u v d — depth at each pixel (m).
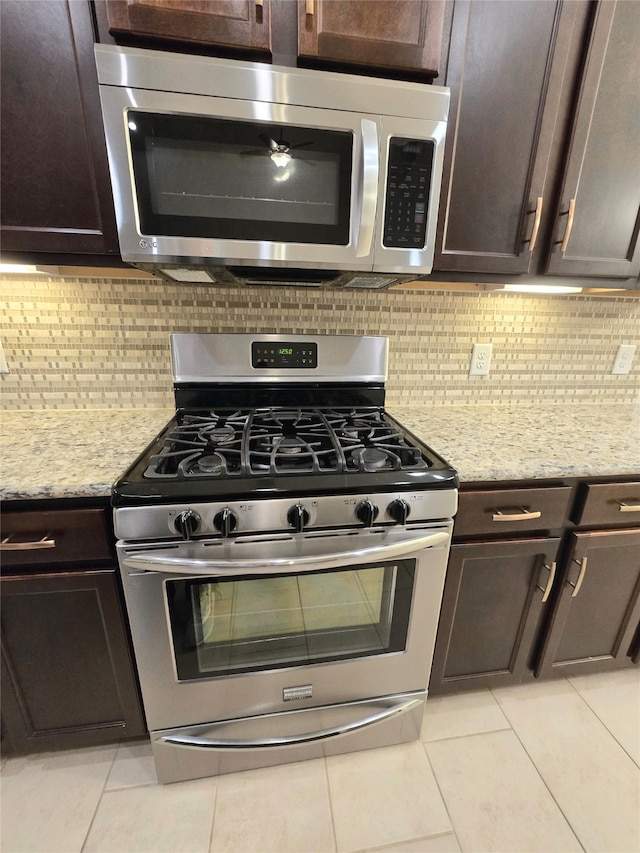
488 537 1.10
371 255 0.95
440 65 0.90
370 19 0.83
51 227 0.89
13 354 1.25
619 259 1.15
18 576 0.91
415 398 1.51
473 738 1.24
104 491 0.86
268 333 1.34
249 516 0.87
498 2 0.89
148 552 0.87
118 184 0.83
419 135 0.88
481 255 1.07
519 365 1.54
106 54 0.74
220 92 0.79
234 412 1.27
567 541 1.14
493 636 1.21
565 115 1.01
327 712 1.10
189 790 1.08
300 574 0.98
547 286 1.24
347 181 0.89
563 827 1.03
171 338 1.23
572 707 1.34
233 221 0.88
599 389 1.63
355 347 1.34
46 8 0.77
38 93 0.81
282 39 0.83
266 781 1.11
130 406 1.34
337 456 0.95
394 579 1.02
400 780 1.12
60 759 1.15
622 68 0.98
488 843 0.99
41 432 1.15
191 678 1.00
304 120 0.83
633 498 1.12
